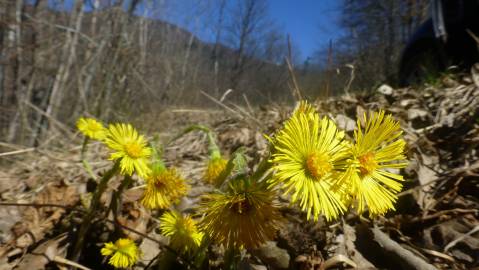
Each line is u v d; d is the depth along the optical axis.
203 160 0.34
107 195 0.22
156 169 0.16
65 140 0.50
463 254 0.15
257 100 1.55
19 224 0.20
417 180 0.20
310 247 0.16
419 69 0.55
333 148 0.11
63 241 0.17
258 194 0.10
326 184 0.10
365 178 0.11
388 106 0.33
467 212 0.17
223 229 0.10
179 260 0.15
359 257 0.16
